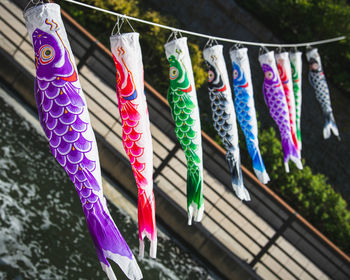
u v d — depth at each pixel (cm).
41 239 653
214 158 833
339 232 912
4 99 864
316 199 945
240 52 486
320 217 934
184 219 860
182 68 381
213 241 854
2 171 715
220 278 864
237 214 846
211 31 1341
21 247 620
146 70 1061
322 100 753
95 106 855
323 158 1234
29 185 728
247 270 848
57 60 285
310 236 814
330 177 1205
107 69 836
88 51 830
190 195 389
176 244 861
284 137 587
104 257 289
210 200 851
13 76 883
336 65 1367
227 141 442
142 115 336
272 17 1396
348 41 1320
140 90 336
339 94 1377
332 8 1330
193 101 383
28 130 841
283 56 609
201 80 1048
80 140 288
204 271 847
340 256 805
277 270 848
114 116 853
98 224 291
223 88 434
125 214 832
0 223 630
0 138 773
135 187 866
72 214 738
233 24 1349
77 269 651
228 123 437
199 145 386
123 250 290
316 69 745
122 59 332
